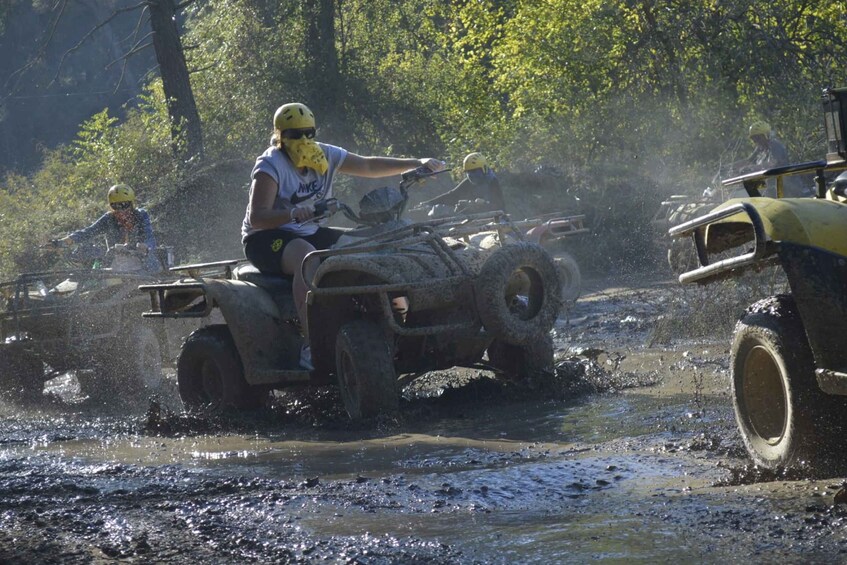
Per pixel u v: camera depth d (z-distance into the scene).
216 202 29.44
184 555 5.06
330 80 34.75
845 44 23.53
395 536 5.12
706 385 9.36
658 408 8.41
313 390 10.49
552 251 22.48
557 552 4.64
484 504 5.68
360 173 10.37
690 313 12.77
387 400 8.94
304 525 5.48
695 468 6.17
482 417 8.92
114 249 14.01
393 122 35.56
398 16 38.91
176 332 13.29
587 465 6.46
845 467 5.75
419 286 8.93
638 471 6.20
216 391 10.61
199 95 36.56
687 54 24.86
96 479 7.42
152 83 40.19
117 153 33.56
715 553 4.43
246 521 5.67
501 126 30.56
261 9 35.97
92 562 5.02
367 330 9.09
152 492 6.73
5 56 61.25
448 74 35.97
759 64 23.36
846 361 5.45
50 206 32.03
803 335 5.72
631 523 5.01
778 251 5.61
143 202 30.94
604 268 24.91
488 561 4.61
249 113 35.38
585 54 27.14
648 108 25.80
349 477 6.80
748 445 6.18
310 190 10.01
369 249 9.19
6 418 11.99
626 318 15.05
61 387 14.69
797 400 5.68
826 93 6.02
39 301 13.20
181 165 30.97
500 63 31.62
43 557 5.16
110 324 12.93
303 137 9.82
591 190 26.45
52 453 8.98
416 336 9.47
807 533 4.57
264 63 35.22
